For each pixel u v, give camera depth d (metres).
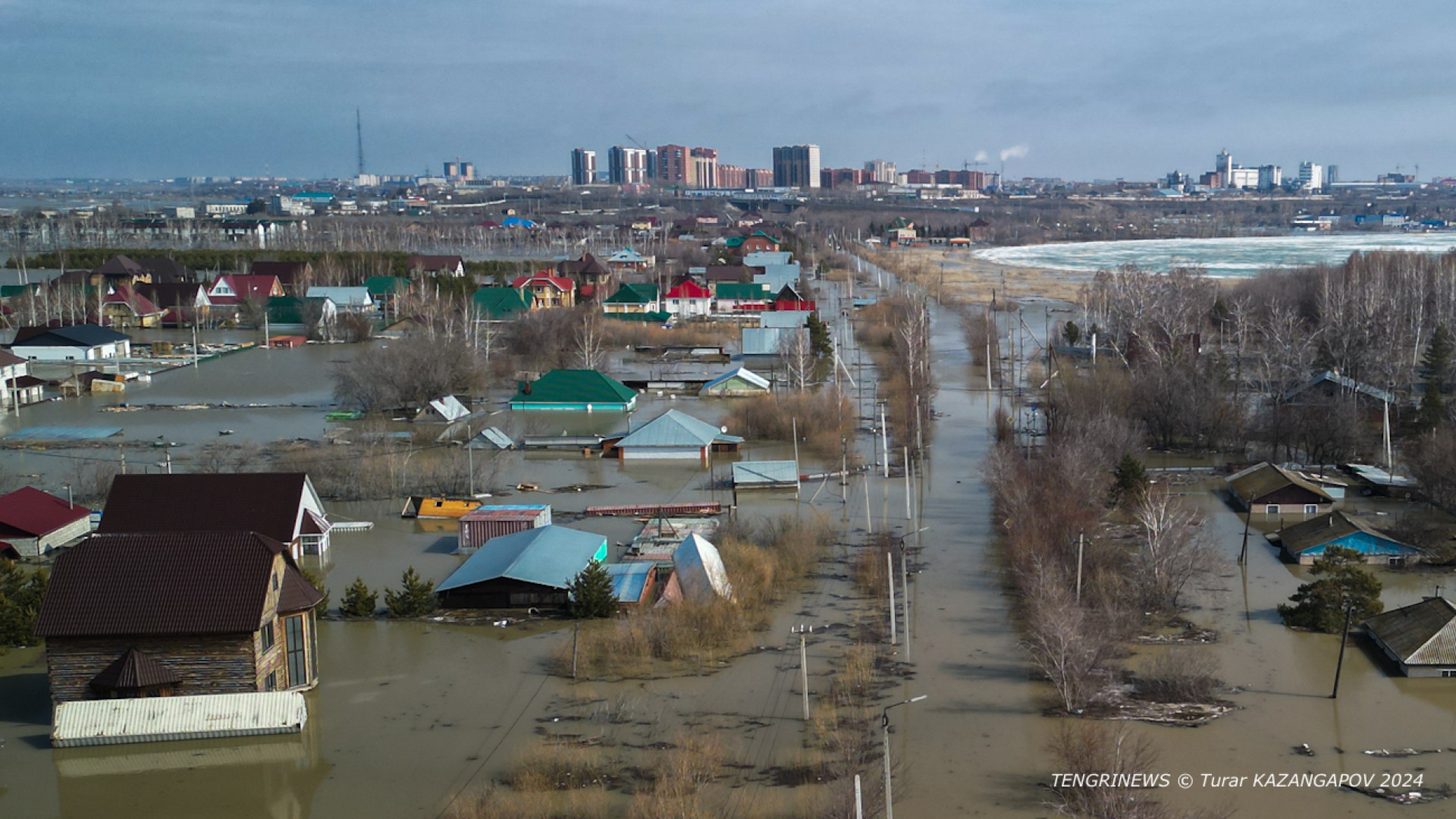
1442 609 58.34
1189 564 66.50
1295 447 101.94
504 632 63.72
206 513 68.44
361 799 46.34
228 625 51.66
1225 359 125.88
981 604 66.81
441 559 76.62
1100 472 85.38
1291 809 44.22
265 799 46.56
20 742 51.72
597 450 107.44
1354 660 58.94
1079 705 53.47
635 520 84.38
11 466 98.62
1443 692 54.94
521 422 121.12
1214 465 100.31
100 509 85.31
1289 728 51.25
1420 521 79.19
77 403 128.88
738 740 50.19
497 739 51.16
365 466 93.81
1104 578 65.94
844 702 53.75
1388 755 48.66
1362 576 63.38
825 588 70.00
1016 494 79.75
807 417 112.06
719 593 63.91
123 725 51.09
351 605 66.06
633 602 66.00
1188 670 55.97
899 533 80.75
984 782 46.25
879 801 44.66
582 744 50.12
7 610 61.78
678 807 42.53
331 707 54.66
